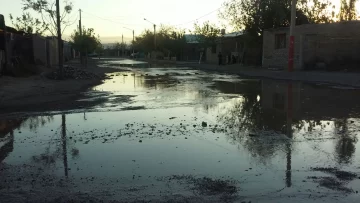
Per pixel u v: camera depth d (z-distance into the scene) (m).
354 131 8.47
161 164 6.09
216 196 4.74
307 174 5.55
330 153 6.67
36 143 7.61
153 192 4.88
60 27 23.66
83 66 42.62
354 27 28.30
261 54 39.59
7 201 4.61
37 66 29.62
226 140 7.68
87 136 8.16
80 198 4.68
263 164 6.05
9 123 9.77
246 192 4.86
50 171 5.79
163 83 22.03
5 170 5.84
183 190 4.95
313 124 9.27
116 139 7.85
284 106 12.34
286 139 7.71
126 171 5.75
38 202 4.58
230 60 48.59
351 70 26.75
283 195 4.75
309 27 30.02
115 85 20.73
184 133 8.34
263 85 20.47
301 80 23.44
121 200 4.61
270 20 38.22
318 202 4.54
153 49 82.88
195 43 69.38
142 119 10.09
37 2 23.88
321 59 29.58
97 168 5.91
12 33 27.48
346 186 5.06
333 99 14.02
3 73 22.52
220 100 14.02
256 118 10.14
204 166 5.97
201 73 33.03
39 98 14.64
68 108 12.12
